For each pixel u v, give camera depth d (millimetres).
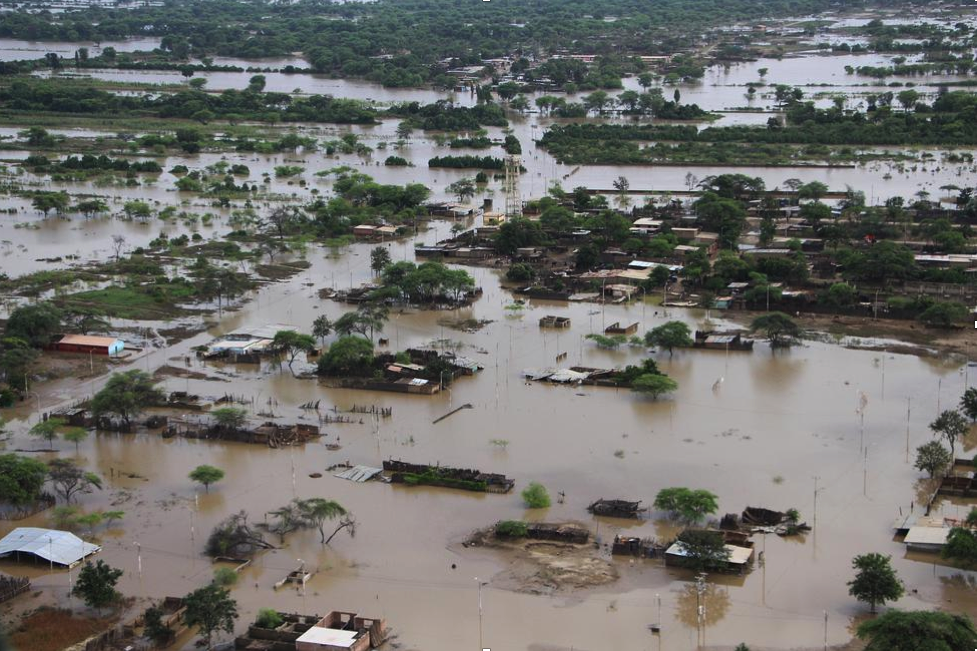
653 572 152750
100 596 144375
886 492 175125
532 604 145250
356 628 138375
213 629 137875
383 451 195500
